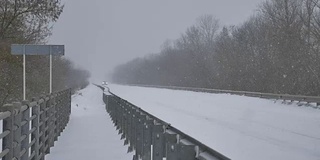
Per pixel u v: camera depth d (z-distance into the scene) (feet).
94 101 150.51
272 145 47.42
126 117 46.85
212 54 281.95
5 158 20.11
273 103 115.03
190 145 14.46
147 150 27.96
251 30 217.77
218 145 47.29
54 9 72.18
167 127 21.12
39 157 32.86
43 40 76.02
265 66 165.99
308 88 134.31
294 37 158.20
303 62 142.82
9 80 68.95
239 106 114.11
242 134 57.72
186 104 130.21
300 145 47.75
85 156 38.50
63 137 52.54
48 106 41.14
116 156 38.32
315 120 75.41
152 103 139.33
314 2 156.04
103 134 54.95
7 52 65.82
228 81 196.65
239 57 197.57
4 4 67.21
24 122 24.61
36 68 78.84
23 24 71.36
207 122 75.00
